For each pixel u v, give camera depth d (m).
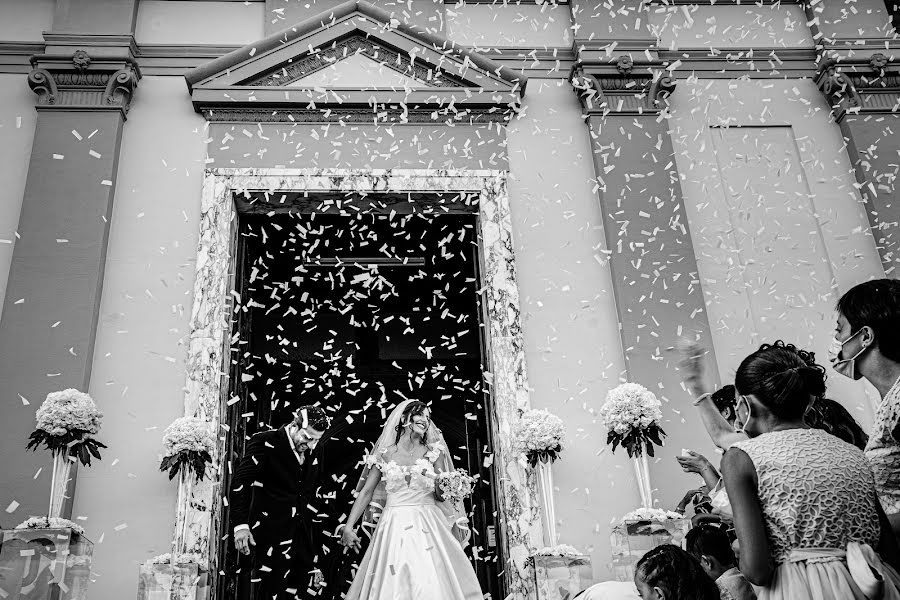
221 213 5.97
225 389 5.61
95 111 6.15
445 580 4.56
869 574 1.56
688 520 4.63
